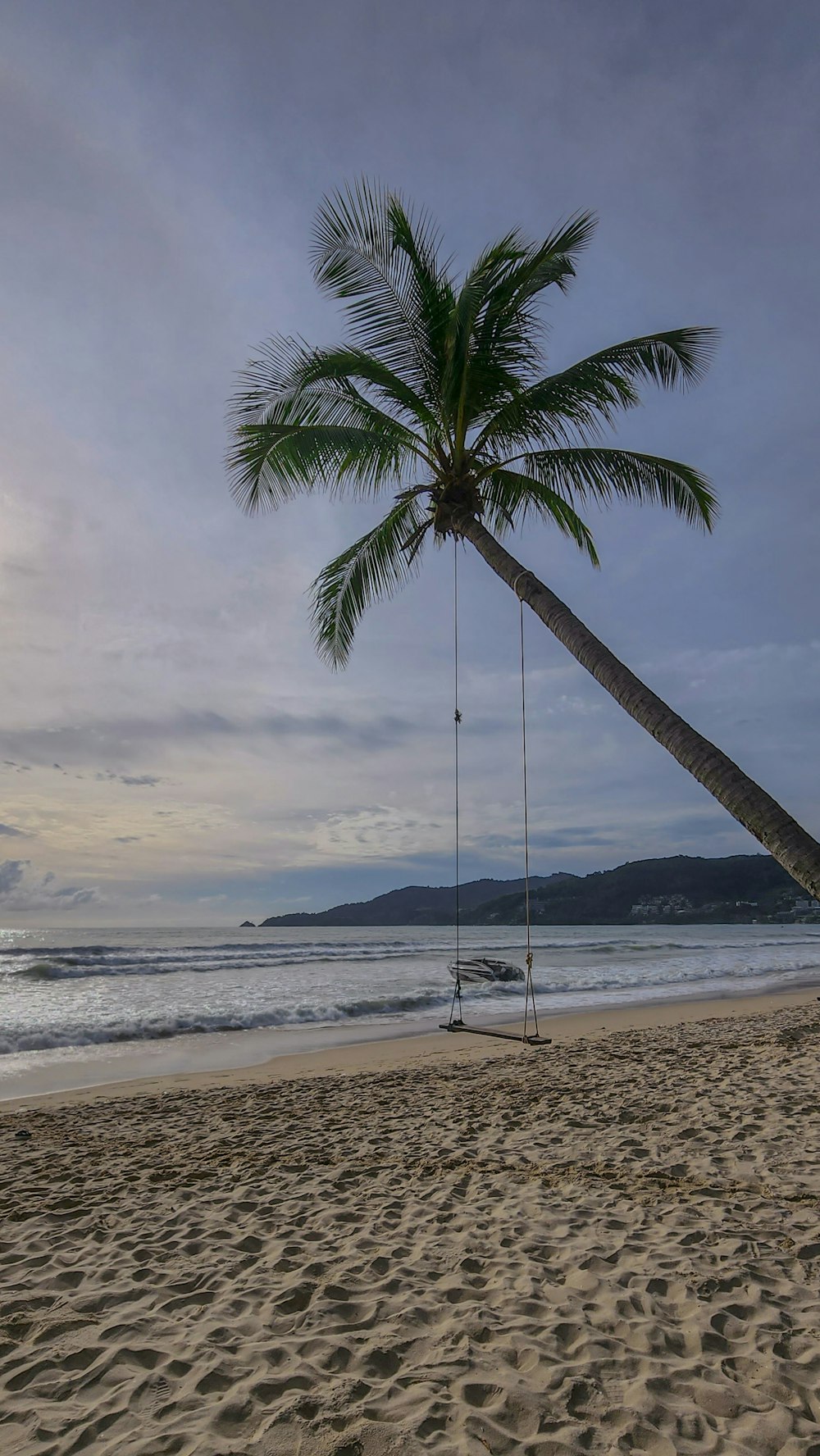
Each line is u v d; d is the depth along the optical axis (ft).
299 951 113.80
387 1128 20.81
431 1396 8.01
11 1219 14.44
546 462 24.40
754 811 14.03
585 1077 26.35
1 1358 9.25
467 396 23.21
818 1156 15.72
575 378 22.53
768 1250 11.41
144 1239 13.20
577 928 307.78
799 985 68.74
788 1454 7.05
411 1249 12.19
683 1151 16.61
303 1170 17.15
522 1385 8.19
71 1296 10.87
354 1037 41.91
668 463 23.47
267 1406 7.97
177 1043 40.14
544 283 24.18
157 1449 7.30
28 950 108.37
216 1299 10.71
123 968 78.18
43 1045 39.47
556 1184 15.10
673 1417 7.61
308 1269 11.57
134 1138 20.85
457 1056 35.04
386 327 23.80
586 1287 10.48
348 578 27.12
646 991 64.90
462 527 22.53
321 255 23.26
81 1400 8.28
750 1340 9.00
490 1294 10.44
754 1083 23.09
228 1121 22.59
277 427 22.22
